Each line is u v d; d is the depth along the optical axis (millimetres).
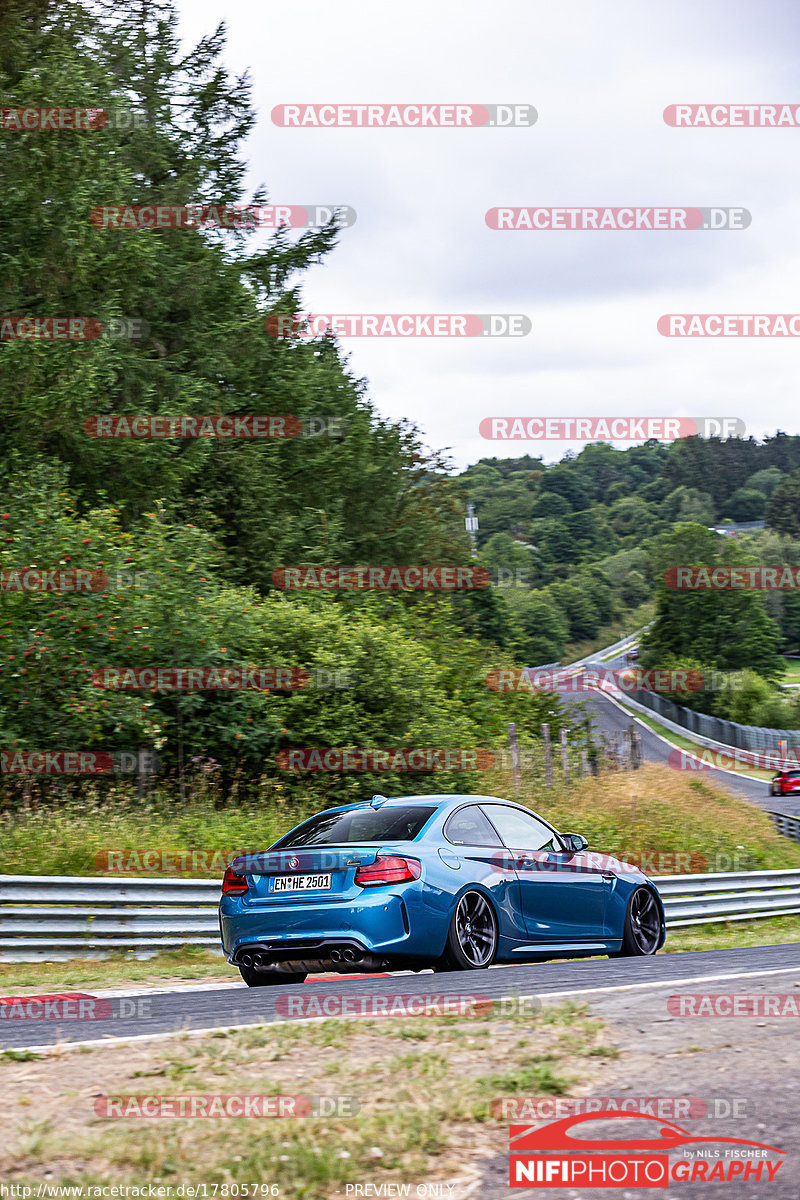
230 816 24984
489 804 14727
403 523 52750
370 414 53000
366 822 13898
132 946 18156
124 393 38844
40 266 34375
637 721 130375
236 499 43344
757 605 159500
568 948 14703
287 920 12828
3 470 31344
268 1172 5223
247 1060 7410
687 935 24109
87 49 41562
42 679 25000
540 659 194125
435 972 13227
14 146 34438
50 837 21141
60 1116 6141
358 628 31078
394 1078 6898
